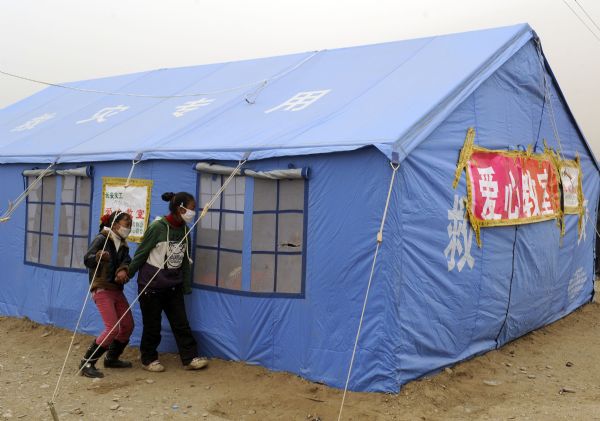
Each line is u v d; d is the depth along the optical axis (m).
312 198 6.19
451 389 6.08
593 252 10.76
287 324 6.35
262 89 8.63
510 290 7.62
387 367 5.73
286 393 5.92
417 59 7.90
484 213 6.99
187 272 6.79
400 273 5.82
